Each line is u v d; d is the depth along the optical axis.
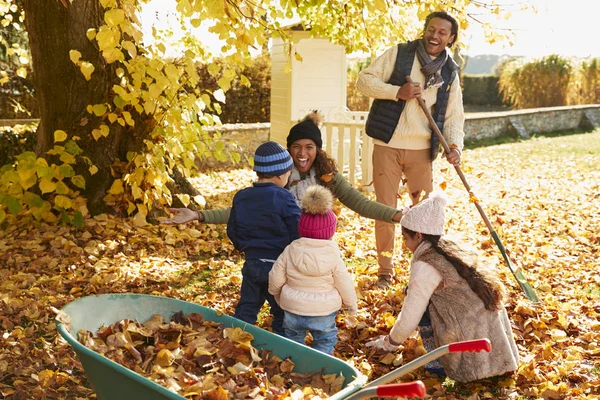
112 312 3.52
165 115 6.79
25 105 13.30
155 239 6.80
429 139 5.47
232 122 18.17
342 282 3.78
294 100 13.65
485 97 33.53
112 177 7.21
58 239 6.38
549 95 27.28
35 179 6.47
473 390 3.85
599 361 4.24
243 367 3.14
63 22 6.79
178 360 3.26
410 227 3.82
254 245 4.06
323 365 3.15
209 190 10.76
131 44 4.21
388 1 6.68
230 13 4.20
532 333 4.61
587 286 5.77
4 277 5.58
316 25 8.59
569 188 10.95
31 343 4.36
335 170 4.58
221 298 5.39
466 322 3.74
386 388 2.20
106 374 2.88
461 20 6.56
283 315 4.23
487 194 10.41
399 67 5.37
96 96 7.04
